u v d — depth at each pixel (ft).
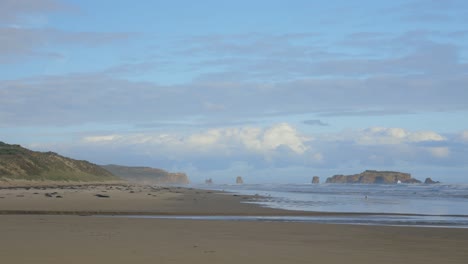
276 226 74.54
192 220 85.35
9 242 48.01
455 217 105.91
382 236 63.26
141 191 259.80
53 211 101.65
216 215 105.91
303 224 79.10
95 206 119.24
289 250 46.55
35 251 41.75
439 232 69.62
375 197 237.86
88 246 45.68
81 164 497.05
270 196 239.91
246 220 90.27
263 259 40.27
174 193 246.27
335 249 48.32
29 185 317.42
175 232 62.39
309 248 48.65
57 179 381.40
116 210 109.40
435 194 298.97
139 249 44.34
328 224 80.64
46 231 59.67
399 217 104.78
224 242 52.16
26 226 66.28
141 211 109.81
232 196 223.51
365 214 111.14
